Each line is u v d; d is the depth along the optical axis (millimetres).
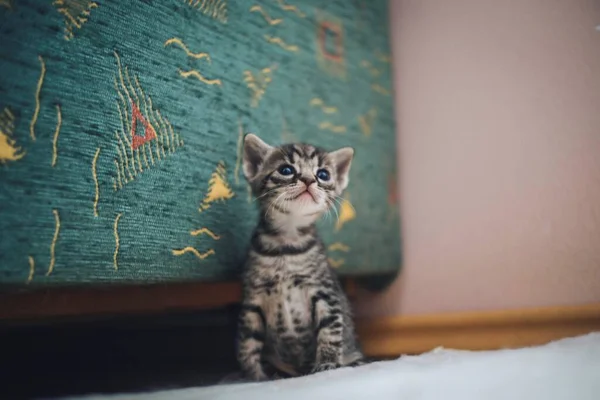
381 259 651
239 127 541
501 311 601
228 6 535
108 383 513
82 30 434
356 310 684
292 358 535
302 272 523
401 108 681
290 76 588
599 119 559
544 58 588
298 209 518
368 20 668
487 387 398
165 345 646
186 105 496
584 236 564
